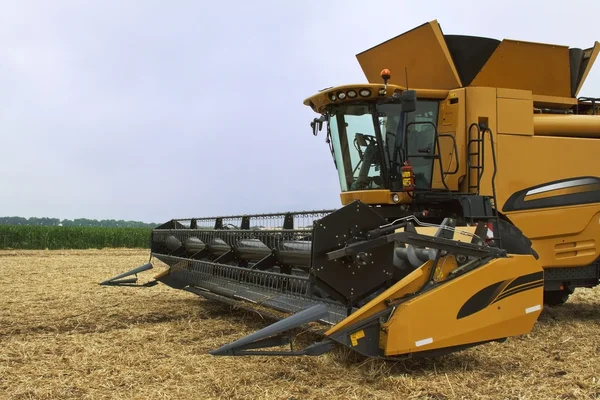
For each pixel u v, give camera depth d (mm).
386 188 7152
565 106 8586
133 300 8703
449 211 7391
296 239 5766
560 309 8734
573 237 7965
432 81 8070
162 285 10844
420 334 4543
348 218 4699
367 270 4770
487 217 6852
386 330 4473
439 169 7488
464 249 4863
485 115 7457
